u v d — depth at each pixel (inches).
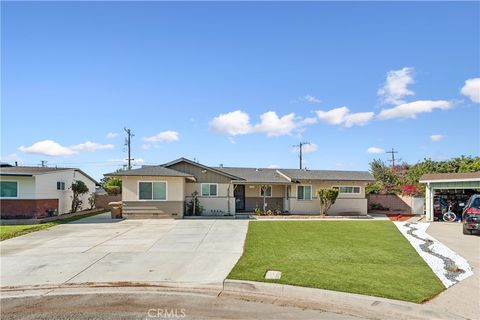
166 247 486.3
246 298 280.1
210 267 370.6
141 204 890.1
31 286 315.9
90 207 1266.0
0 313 250.4
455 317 235.0
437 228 713.0
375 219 924.6
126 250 466.3
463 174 899.4
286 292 290.2
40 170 946.1
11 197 868.6
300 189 1093.1
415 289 285.0
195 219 880.3
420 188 1269.7
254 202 1100.5
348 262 379.9
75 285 317.1
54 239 561.9
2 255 440.5
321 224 762.8
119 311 251.6
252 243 506.6
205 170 997.8
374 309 253.9
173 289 304.5
